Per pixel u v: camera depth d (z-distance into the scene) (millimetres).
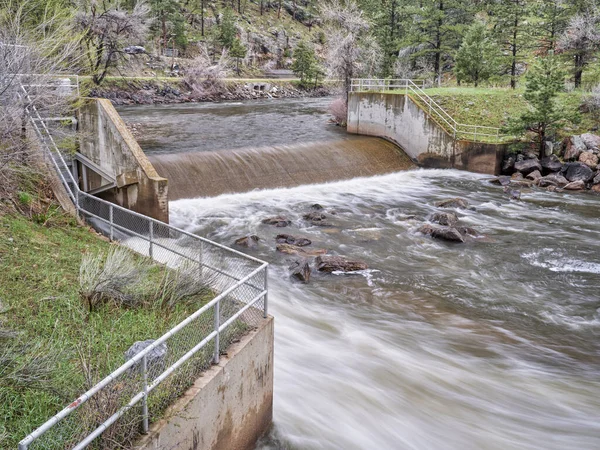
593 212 21109
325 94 84250
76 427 4867
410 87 32344
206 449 6133
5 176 12047
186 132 30641
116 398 5020
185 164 21641
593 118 30672
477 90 34750
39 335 6887
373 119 31781
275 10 113000
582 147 26969
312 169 24984
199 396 5812
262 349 7336
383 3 55250
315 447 7559
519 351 10516
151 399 5488
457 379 9438
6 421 5137
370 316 11750
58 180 13805
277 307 11734
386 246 16469
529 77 26547
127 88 60375
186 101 64312
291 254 15195
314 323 11188
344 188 24297
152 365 5609
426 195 23641
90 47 34875
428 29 47250
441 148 28578
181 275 8633
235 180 22203
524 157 26969
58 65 15773
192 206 19594
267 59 98375
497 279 14172
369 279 13781
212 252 9766
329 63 39781
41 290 8164
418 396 8914
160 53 78688
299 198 22031
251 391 7137
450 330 11273
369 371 9492
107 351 6234
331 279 13656
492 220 19938
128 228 11992
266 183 22922
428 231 17547
